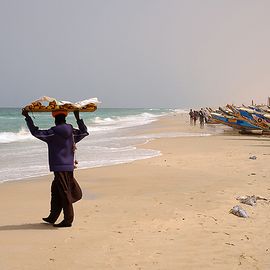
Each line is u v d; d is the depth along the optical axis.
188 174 12.57
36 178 12.14
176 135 31.73
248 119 31.70
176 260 5.28
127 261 5.23
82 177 12.07
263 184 10.68
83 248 5.72
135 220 7.23
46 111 6.93
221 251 5.63
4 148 21.39
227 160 15.88
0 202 8.79
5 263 5.14
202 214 7.63
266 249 5.71
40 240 6.09
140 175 12.42
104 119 70.56
